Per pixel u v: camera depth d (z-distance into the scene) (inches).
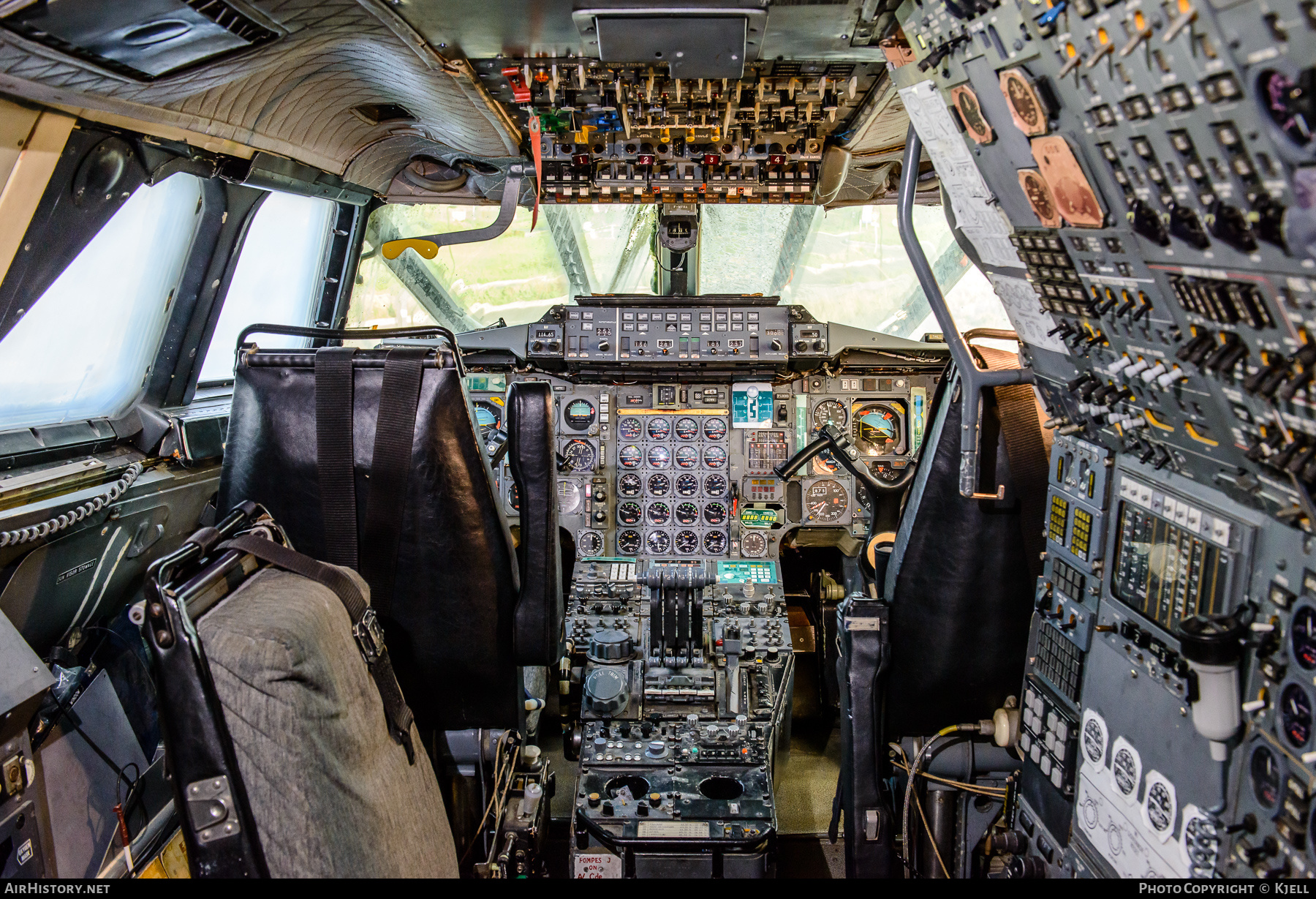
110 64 86.2
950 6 71.0
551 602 111.3
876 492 142.8
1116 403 88.4
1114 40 57.7
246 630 66.9
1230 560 72.9
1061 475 105.3
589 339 197.5
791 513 208.2
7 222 93.4
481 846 117.5
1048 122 70.0
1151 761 83.0
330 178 165.3
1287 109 48.6
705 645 182.5
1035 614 111.4
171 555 68.6
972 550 116.5
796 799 175.2
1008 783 119.7
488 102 136.5
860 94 134.8
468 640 108.1
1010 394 113.9
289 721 67.4
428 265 232.7
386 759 81.1
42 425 118.0
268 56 103.0
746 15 100.4
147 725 132.5
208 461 147.6
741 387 206.7
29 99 85.6
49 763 106.9
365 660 81.5
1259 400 65.1
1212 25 49.8
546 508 110.6
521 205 206.4
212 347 164.4
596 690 166.2
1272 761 67.6
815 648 213.6
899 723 128.6
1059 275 86.5
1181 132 57.6
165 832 129.0
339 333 107.7
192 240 133.6
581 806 138.6
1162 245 67.1
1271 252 55.4
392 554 103.5
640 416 207.9
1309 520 64.1
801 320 197.3
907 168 105.6
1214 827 73.6
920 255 106.8
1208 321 67.2
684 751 153.5
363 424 100.6
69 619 117.8
